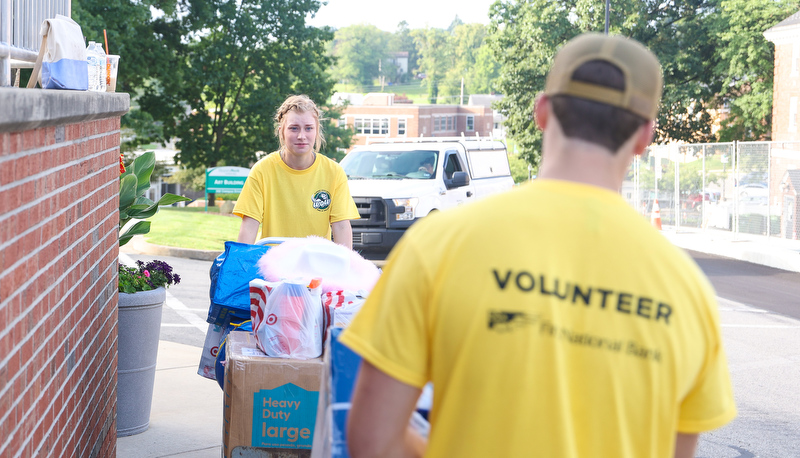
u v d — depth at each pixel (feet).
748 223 60.39
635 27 127.44
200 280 36.35
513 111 132.98
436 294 4.45
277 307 10.47
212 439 15.33
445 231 4.60
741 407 20.15
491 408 4.33
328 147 132.98
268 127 119.85
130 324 15.06
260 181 14.62
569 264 4.48
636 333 4.43
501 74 135.03
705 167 65.41
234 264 12.07
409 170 43.52
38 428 7.92
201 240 47.83
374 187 40.65
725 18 125.29
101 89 13.07
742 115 131.85
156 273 16.05
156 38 109.50
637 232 4.61
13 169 6.86
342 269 11.34
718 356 4.75
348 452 5.01
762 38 121.70
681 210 69.05
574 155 4.71
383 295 4.61
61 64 10.73
